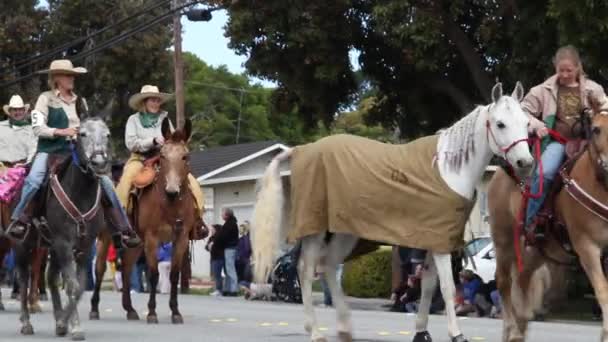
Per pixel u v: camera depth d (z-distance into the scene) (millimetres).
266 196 11383
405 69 25141
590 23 18594
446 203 10484
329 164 11023
